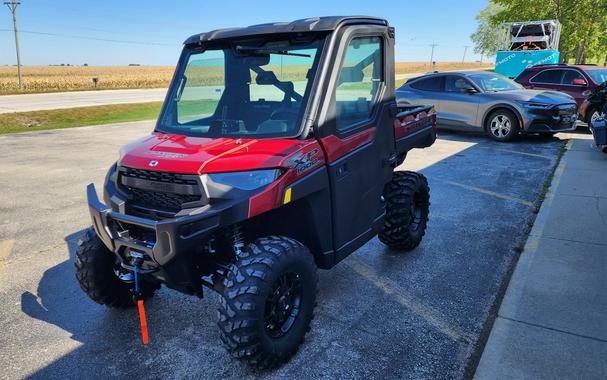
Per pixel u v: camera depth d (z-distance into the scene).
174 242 2.69
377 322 3.66
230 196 2.81
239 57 3.50
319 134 3.24
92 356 3.32
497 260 4.73
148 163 3.03
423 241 5.26
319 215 3.30
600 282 4.11
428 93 12.45
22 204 7.10
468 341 3.38
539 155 9.63
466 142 11.48
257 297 2.80
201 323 3.74
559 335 3.35
